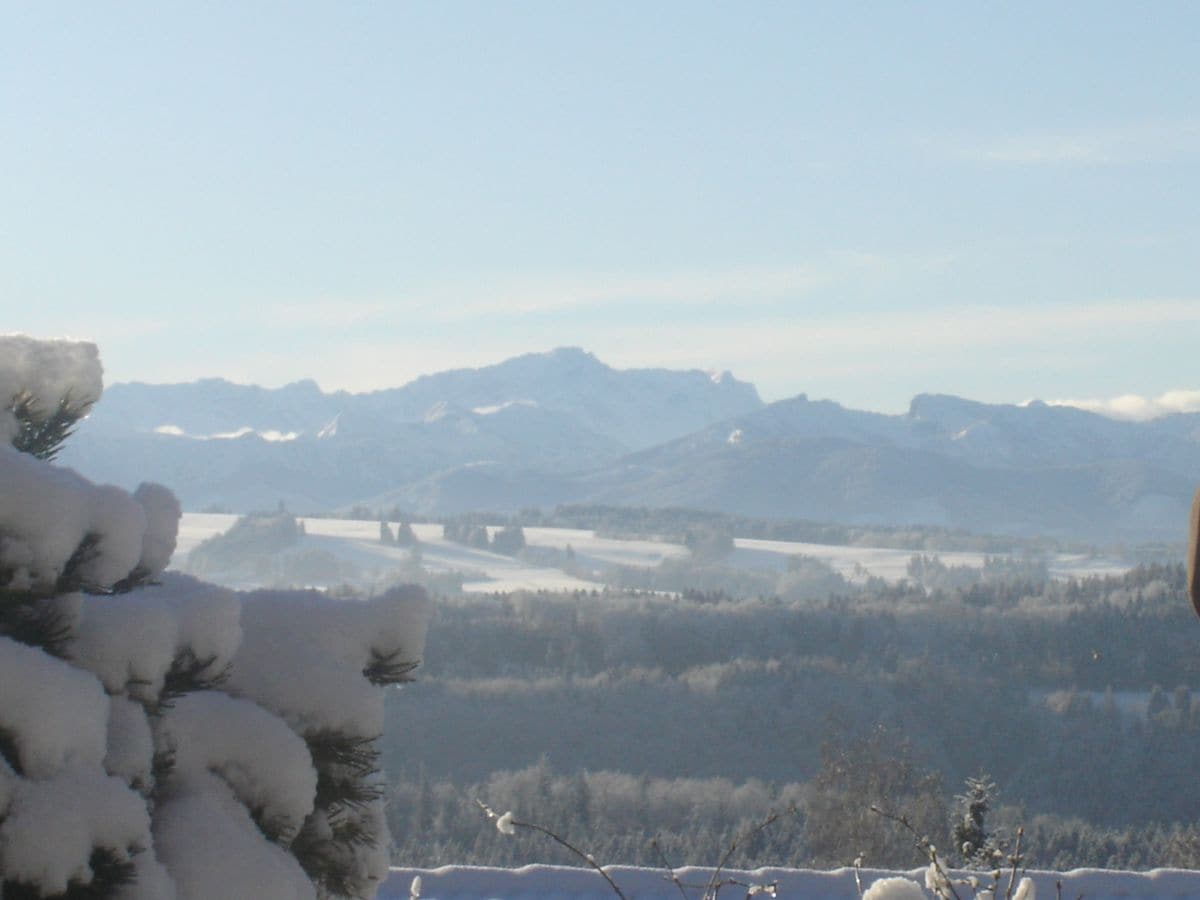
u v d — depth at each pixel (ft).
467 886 55.62
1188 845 217.36
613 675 604.08
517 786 394.93
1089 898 56.95
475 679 603.67
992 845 27.04
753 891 27.09
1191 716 535.60
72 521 19.98
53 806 18.08
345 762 24.23
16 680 18.40
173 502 23.82
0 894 17.83
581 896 54.49
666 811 393.29
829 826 167.63
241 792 22.61
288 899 21.45
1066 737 547.90
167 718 22.22
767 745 549.13
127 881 18.35
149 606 20.85
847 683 590.96
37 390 25.26
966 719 565.53
